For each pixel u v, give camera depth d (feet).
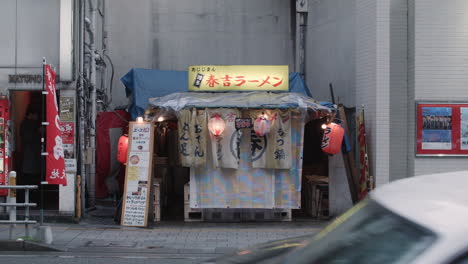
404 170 44.01
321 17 52.34
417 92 43.01
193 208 40.73
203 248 31.63
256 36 57.72
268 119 38.70
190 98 40.14
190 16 57.82
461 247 6.64
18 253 29.76
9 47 40.88
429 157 43.04
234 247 31.99
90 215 43.96
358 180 44.88
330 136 38.83
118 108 53.78
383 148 42.57
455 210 7.39
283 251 11.71
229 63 57.82
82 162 42.45
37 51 40.98
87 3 45.29
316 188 43.32
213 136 39.09
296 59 56.54
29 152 45.16
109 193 50.78
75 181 40.50
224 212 41.06
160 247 31.81
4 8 40.88
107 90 55.93
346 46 47.78
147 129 39.60
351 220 9.76
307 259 9.48
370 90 43.55
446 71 42.93
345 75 48.06
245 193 39.91
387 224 8.09
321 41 52.37
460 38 42.98
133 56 56.65
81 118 42.37
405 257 7.11
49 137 34.83
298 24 55.42
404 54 44.21
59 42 40.86
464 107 42.93
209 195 39.86
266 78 41.45
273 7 57.88
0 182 40.52
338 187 42.29
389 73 42.88
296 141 40.04
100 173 50.47
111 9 56.54
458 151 43.01
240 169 39.91
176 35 57.57
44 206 43.62
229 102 39.32
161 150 51.70
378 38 42.78
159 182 42.29
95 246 31.76
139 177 39.24
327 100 51.37
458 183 9.11
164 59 57.47
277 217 41.34
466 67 42.93
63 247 30.96
